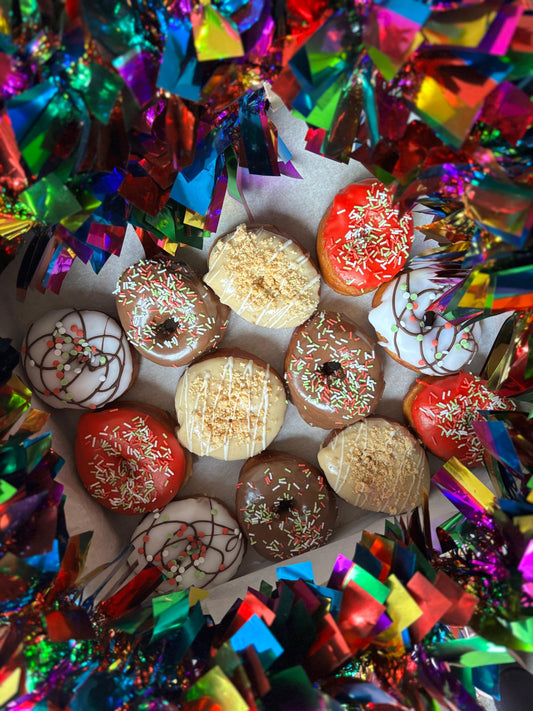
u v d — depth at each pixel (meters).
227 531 0.42
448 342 0.40
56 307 0.42
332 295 0.43
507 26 0.19
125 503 0.42
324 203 0.41
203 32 0.20
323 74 0.21
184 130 0.24
